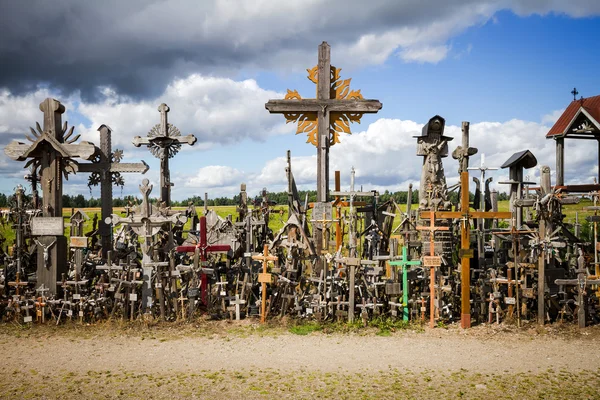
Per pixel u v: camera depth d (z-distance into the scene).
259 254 14.34
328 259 13.62
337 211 18.73
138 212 13.92
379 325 12.76
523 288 13.16
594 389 8.74
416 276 13.41
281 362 10.27
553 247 13.05
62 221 14.22
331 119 17.41
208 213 18.03
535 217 13.70
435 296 13.17
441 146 16.55
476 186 19.00
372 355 10.72
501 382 9.09
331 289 13.12
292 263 13.89
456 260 16.61
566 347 11.26
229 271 15.17
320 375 9.45
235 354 10.83
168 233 14.70
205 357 10.63
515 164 18.33
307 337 12.07
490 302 13.12
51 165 14.59
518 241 13.95
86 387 8.89
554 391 8.66
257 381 9.12
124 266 13.78
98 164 17.72
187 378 9.31
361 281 13.54
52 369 9.91
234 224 16.41
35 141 14.31
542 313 12.88
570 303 13.50
